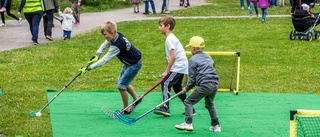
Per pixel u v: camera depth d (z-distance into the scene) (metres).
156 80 13.73
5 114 10.23
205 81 8.97
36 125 9.54
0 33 20.84
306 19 19.44
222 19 24.84
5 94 11.84
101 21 24.62
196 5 30.94
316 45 18.83
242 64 15.86
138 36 20.20
